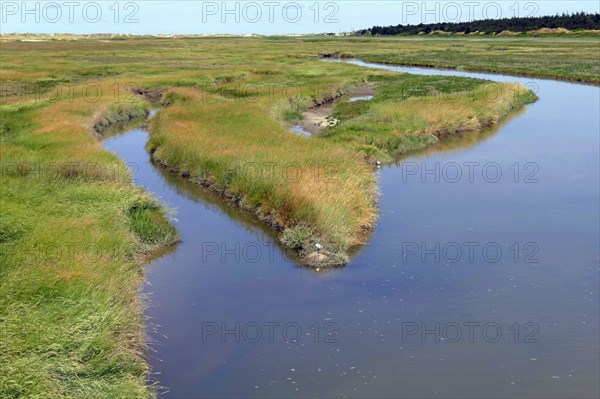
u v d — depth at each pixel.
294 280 14.70
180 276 14.99
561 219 18.78
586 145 30.06
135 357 10.55
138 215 18.11
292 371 10.80
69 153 23.89
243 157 22.78
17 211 15.57
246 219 19.19
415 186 23.11
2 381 8.28
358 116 36.50
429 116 34.72
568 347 11.46
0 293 10.75
